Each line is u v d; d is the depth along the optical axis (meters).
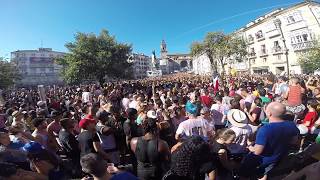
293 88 9.52
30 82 134.00
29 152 4.49
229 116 6.43
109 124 7.82
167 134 7.46
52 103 15.70
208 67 98.69
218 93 12.94
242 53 58.88
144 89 26.78
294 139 4.91
